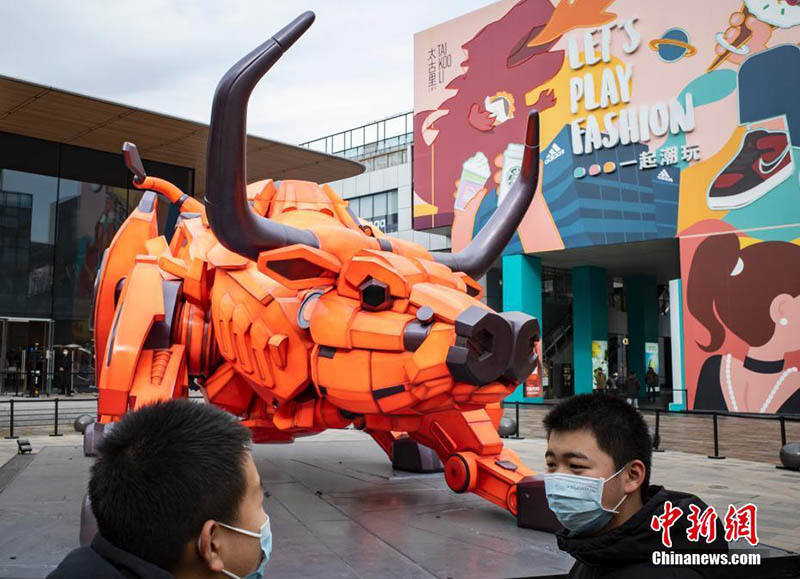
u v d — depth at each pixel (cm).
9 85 1703
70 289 2311
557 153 2355
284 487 827
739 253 2016
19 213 2214
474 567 507
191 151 2231
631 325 3134
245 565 145
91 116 1922
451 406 493
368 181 3472
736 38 2033
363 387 506
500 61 2500
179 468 133
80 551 135
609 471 193
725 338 2033
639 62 2202
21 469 953
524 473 648
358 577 484
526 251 2427
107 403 640
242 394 690
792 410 1930
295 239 530
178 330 695
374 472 941
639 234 2194
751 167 2005
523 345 465
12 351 2266
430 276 531
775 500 793
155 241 760
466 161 2566
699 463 1113
